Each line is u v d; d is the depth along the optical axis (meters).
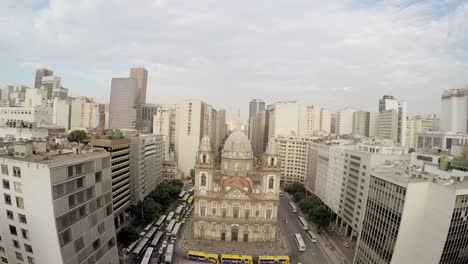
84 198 60.97
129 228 103.75
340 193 134.25
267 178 118.44
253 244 116.81
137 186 139.38
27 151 59.69
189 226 130.00
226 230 119.31
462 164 90.06
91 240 63.09
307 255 108.81
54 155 63.09
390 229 71.06
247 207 119.31
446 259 64.25
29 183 54.38
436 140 180.62
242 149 135.00
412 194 66.81
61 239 54.72
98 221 65.50
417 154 108.94
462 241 64.69
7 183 57.03
